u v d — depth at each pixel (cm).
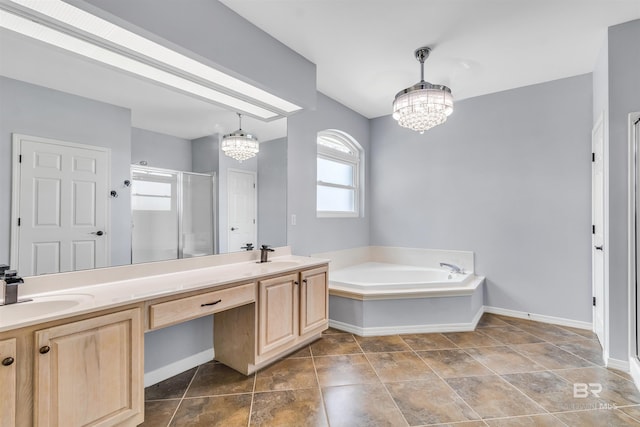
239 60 207
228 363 228
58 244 164
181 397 189
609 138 222
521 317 335
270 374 216
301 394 191
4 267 141
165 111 210
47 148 161
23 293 150
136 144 196
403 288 298
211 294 182
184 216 221
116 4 145
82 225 173
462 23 221
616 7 202
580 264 304
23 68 154
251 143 269
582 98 303
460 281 312
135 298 146
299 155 322
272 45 234
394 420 166
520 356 242
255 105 258
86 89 175
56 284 161
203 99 233
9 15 137
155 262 203
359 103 386
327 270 274
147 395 191
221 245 246
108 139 183
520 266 336
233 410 176
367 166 442
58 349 123
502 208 347
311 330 255
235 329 223
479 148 362
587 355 243
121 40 164
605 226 231
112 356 139
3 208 148
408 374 215
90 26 151
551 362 232
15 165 152
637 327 211
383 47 253
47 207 161
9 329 111
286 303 233
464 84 328
